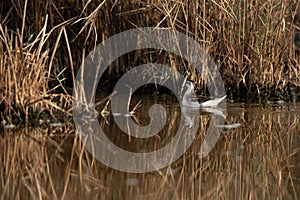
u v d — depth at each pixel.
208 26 13.49
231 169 8.87
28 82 10.75
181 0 13.11
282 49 13.48
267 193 7.98
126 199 7.61
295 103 12.91
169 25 13.26
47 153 9.34
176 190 8.00
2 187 8.02
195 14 13.28
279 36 13.45
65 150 9.51
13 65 10.61
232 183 8.33
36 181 8.23
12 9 13.44
